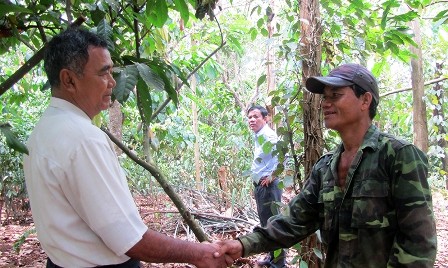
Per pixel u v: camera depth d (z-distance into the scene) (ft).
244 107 27.22
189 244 5.52
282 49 8.57
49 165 4.64
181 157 24.85
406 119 20.80
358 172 5.24
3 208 21.61
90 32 5.08
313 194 6.17
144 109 6.54
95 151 4.66
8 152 18.37
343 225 5.32
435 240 4.90
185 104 22.70
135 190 20.72
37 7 6.44
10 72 16.80
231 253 6.13
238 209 18.61
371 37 10.52
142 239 4.86
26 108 22.26
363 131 5.47
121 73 5.85
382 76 20.74
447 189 24.44
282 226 6.36
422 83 13.99
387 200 5.07
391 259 4.98
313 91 5.73
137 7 7.57
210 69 17.66
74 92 4.99
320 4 9.49
